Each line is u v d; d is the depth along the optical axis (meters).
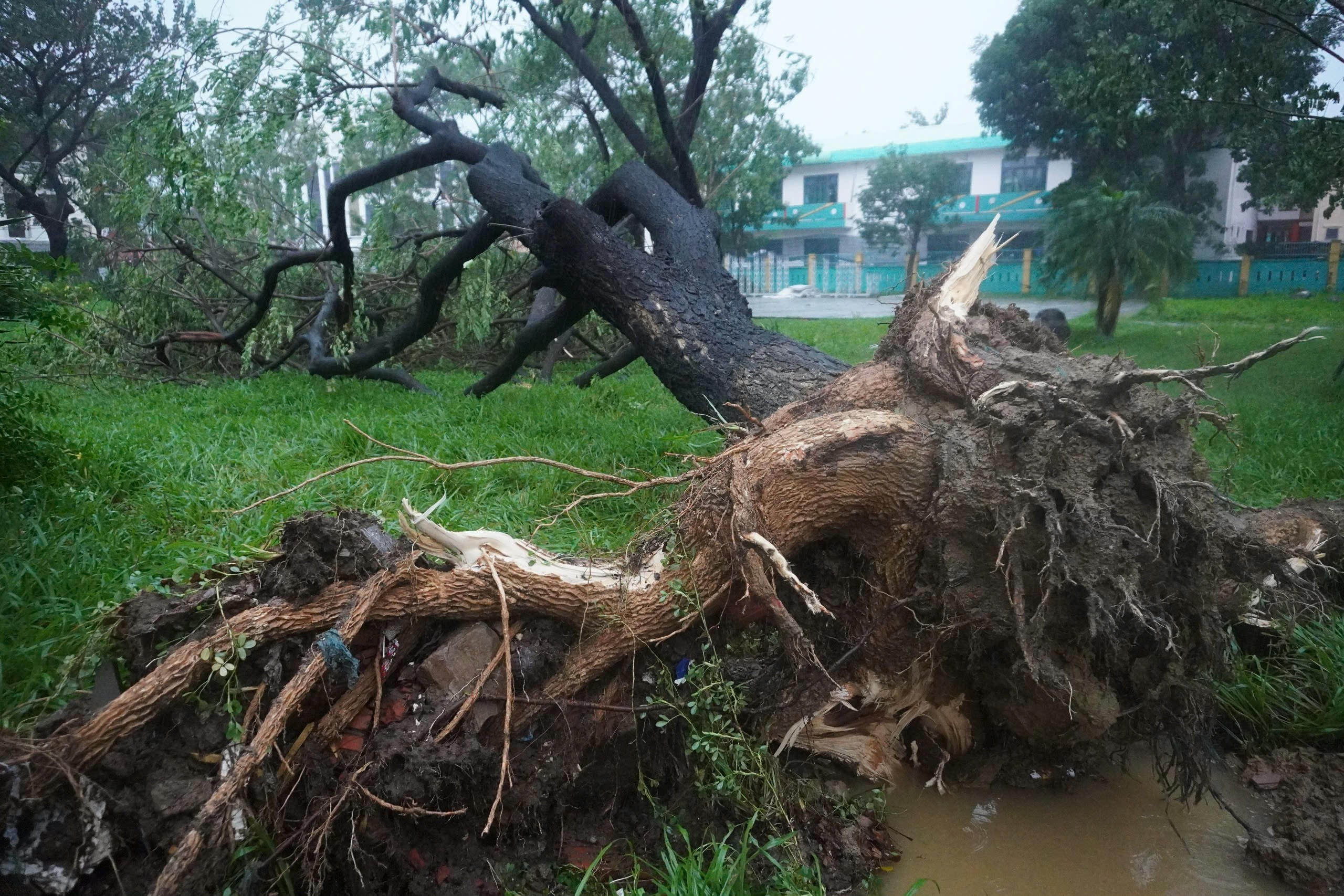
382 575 2.78
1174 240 12.05
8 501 4.26
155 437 6.50
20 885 2.13
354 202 15.97
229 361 11.66
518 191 7.32
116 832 2.28
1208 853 3.08
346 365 9.60
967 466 3.07
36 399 5.39
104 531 4.18
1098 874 2.97
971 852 3.07
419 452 6.04
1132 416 3.12
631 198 7.07
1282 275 15.62
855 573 3.46
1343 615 4.01
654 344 6.01
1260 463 6.03
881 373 3.67
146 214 9.63
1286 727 3.55
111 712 2.34
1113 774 3.52
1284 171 9.76
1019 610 2.91
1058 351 3.85
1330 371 9.48
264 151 11.11
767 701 3.25
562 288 6.78
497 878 2.72
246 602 2.79
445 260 8.41
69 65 16.91
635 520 4.80
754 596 3.08
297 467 5.76
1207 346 10.65
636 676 3.11
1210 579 3.08
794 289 19.25
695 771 3.02
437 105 12.33
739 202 18.69
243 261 11.15
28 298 4.63
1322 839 3.00
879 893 2.85
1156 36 9.38
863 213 18.52
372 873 2.60
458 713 2.77
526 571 2.96
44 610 3.17
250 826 2.37
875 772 3.34
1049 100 13.20
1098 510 2.95
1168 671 3.08
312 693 2.71
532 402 8.47
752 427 4.04
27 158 18.00
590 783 3.04
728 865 2.72
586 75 9.30
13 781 2.14
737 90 12.95
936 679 3.35
